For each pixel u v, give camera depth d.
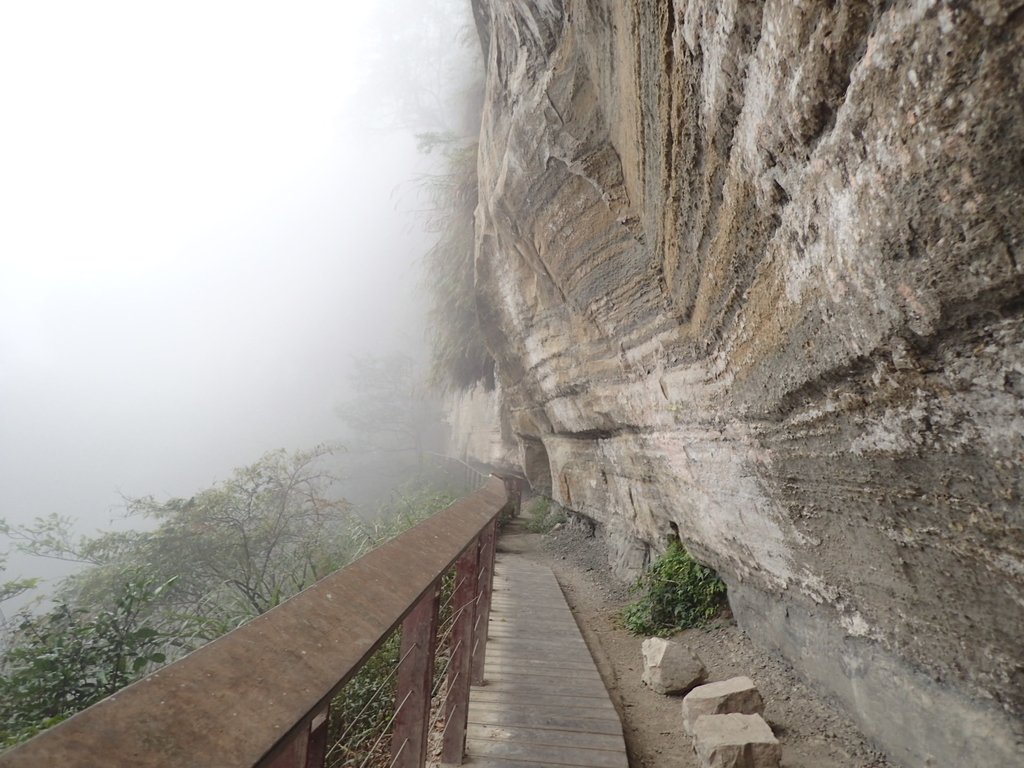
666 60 2.77
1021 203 1.24
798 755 3.25
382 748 3.63
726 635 5.24
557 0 4.50
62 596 9.30
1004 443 1.61
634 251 4.86
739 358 3.39
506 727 3.66
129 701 0.72
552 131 5.13
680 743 3.62
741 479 4.02
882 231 1.64
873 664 3.08
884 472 2.28
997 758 2.20
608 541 9.56
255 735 0.79
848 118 1.64
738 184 2.55
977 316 1.49
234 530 10.98
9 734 3.55
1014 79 1.14
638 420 6.17
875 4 1.41
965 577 2.08
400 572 1.79
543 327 8.55
